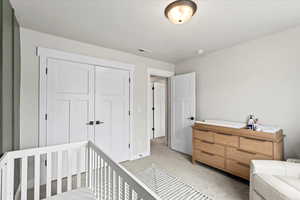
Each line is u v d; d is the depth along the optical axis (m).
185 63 3.55
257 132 1.95
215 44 2.56
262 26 1.95
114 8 1.56
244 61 2.49
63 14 1.67
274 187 1.24
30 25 1.92
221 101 2.83
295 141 1.98
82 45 2.46
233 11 1.61
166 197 1.80
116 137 2.84
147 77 3.31
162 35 2.21
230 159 2.21
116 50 2.84
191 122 3.25
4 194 1.17
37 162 1.41
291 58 2.01
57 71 2.24
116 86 2.85
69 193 1.38
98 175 1.43
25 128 1.98
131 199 0.92
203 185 2.06
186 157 3.17
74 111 2.39
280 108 2.11
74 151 2.35
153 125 5.06
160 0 1.44
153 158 3.11
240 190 1.94
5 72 1.28
